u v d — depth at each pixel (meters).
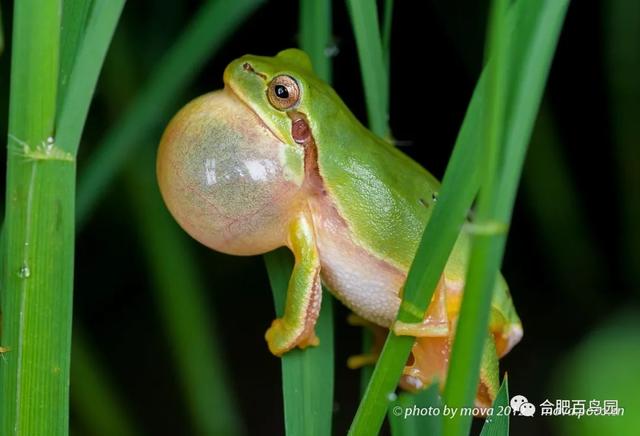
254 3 0.21
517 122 0.16
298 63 0.20
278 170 0.19
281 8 0.27
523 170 0.27
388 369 0.17
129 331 0.29
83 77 0.17
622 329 0.16
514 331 0.20
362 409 0.18
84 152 0.26
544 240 0.28
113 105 0.25
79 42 0.17
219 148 0.19
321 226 0.20
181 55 0.21
